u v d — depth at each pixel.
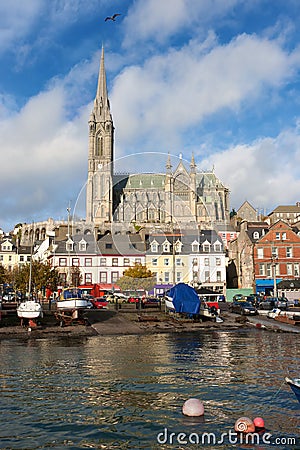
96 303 54.22
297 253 75.19
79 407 14.52
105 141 173.00
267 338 31.72
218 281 78.81
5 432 12.42
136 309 49.59
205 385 17.22
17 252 108.69
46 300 66.00
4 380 18.16
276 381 17.80
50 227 144.50
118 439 11.96
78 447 11.45
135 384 17.42
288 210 153.62
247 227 81.38
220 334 34.56
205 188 153.88
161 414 13.84
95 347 27.55
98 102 179.12
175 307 42.78
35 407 14.52
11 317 42.59
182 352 25.34
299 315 42.00
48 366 21.09
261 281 74.25
